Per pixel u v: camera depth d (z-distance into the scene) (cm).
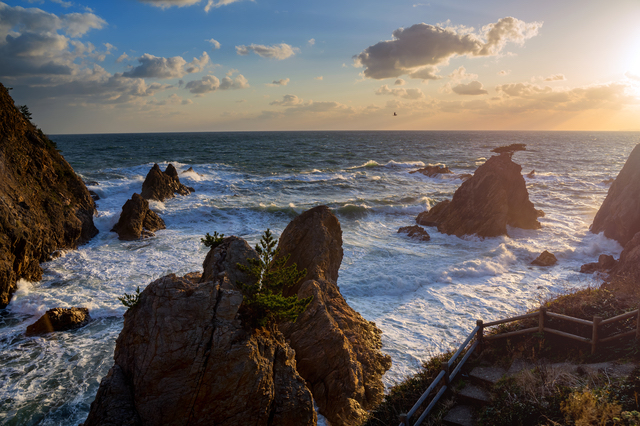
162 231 2961
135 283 1958
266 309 842
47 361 1295
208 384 750
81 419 1034
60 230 2411
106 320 1600
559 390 707
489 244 2664
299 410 805
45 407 1073
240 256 1021
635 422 564
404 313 1617
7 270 1772
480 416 730
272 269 1021
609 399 636
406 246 2616
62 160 2983
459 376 873
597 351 815
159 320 783
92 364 1280
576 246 2623
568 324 920
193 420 748
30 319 1614
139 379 753
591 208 3822
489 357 937
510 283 1973
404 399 884
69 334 1480
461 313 1606
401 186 5159
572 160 9056
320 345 1042
